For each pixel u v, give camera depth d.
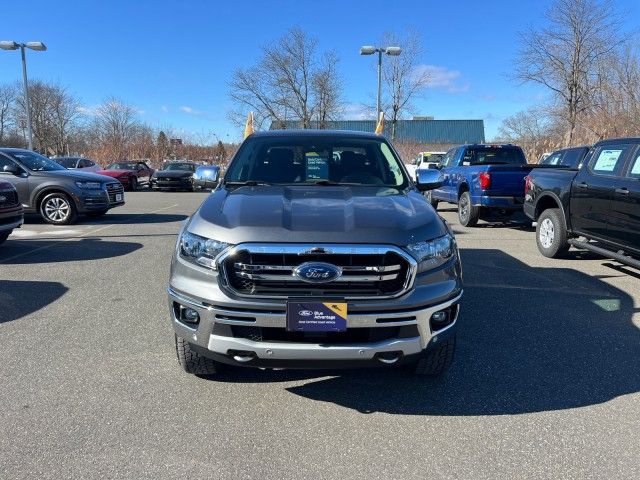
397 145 37.59
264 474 2.60
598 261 7.57
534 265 7.28
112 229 10.68
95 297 5.54
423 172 4.70
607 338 4.49
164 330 4.55
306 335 2.88
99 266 7.05
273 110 38.25
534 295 5.75
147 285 6.04
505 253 8.14
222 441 2.88
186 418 3.11
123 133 54.34
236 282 2.90
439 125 64.00
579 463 2.71
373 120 34.97
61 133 63.81
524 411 3.25
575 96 28.34
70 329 4.55
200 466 2.66
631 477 2.60
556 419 3.15
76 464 2.65
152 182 26.20
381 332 2.90
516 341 4.39
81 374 3.67
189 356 3.43
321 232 2.89
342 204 3.36
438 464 2.70
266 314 2.81
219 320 2.88
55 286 5.98
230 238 2.91
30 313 5.00
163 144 49.03
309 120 37.75
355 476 2.60
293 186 4.07
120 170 26.14
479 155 12.47
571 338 4.48
